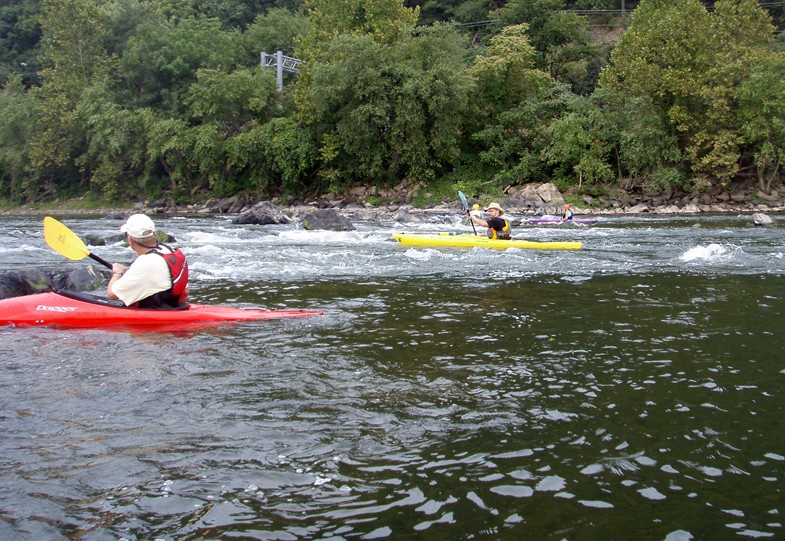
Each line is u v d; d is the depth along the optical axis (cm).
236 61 5009
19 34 6956
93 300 613
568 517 256
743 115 3005
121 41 5262
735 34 3328
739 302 701
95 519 253
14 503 264
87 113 4312
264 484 283
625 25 5822
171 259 611
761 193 3169
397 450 318
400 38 3706
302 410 370
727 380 427
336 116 3603
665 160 3184
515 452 316
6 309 598
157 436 332
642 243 1427
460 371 446
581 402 386
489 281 866
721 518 256
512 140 3516
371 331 568
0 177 5072
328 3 3912
